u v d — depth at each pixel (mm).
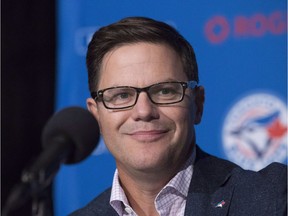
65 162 3330
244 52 6855
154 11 7152
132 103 4047
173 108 4031
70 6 7492
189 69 4191
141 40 4086
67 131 3336
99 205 4633
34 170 2941
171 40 4121
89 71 4344
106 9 7355
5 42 7914
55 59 7922
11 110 7957
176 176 4262
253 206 4066
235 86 6875
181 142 4102
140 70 4027
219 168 4406
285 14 6750
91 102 4438
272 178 4191
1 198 7891
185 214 4188
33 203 2928
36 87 7945
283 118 6777
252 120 6852
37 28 7914
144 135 4020
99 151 7238
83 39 7441
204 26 6969
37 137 7957
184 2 7039
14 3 7906
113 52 4129
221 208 4129
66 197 7309
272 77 6789
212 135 6930
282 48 6762
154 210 4379
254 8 6832
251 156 6848
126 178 4363
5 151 7965
